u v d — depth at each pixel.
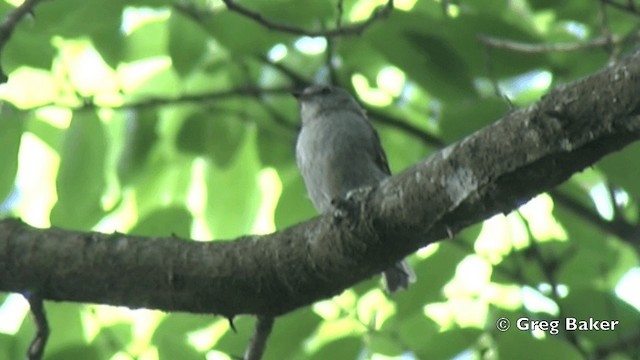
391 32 9.80
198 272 6.86
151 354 10.00
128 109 11.13
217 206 11.27
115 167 11.25
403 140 12.48
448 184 6.21
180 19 10.45
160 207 9.62
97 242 6.96
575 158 5.84
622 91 5.55
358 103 12.16
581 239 11.01
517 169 5.97
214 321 9.63
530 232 10.57
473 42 10.12
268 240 6.90
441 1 10.89
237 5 9.08
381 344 9.90
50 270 6.92
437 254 10.19
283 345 9.24
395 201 6.42
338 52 11.40
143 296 6.96
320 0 10.15
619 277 11.65
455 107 9.96
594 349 9.61
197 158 11.48
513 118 5.98
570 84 5.82
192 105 11.50
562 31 11.84
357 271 6.74
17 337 9.38
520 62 10.13
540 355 9.29
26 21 10.24
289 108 12.83
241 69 11.93
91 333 10.02
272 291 6.89
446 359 9.57
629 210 11.73
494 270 10.51
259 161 11.54
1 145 10.26
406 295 10.04
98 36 10.66
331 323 10.08
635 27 11.14
